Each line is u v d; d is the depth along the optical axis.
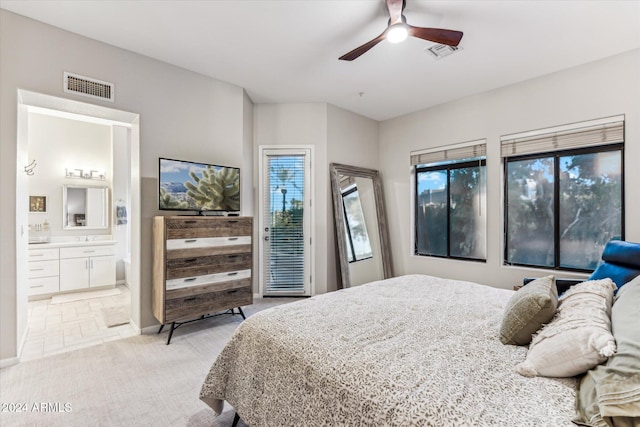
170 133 3.17
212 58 3.06
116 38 2.71
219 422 1.72
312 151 4.30
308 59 3.07
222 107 3.58
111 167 5.31
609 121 2.91
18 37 2.38
